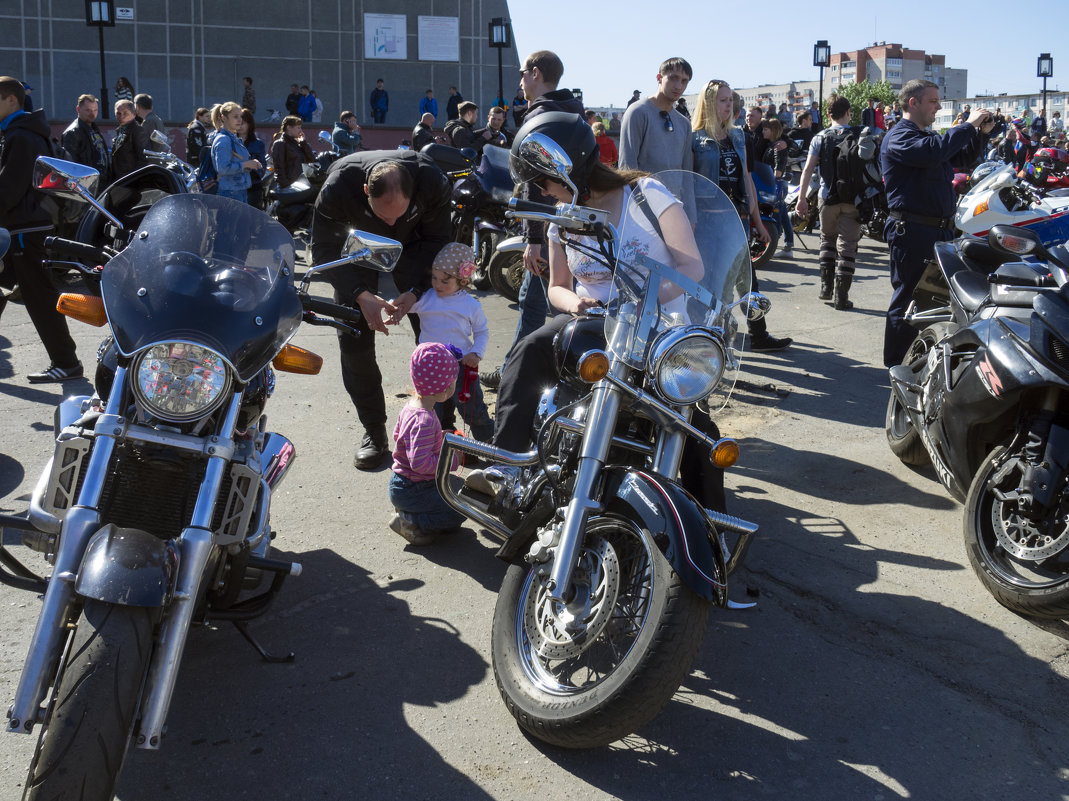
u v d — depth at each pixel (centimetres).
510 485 328
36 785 195
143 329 242
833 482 472
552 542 279
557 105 562
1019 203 493
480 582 368
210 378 238
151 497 259
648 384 279
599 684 255
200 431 251
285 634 328
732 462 274
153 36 3020
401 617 341
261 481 272
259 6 3070
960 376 396
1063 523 344
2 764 257
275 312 262
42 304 582
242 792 253
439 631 333
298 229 1180
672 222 306
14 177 554
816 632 339
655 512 256
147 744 216
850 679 311
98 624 212
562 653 276
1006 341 367
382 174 405
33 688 214
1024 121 2152
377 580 367
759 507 442
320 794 253
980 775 267
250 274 267
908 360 505
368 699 294
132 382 238
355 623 336
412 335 732
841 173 841
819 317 842
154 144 1166
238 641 322
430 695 297
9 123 560
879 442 529
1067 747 280
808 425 556
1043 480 337
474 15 3216
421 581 367
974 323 396
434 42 3194
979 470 375
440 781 259
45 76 2973
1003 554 364
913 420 448
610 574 272
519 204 293
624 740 277
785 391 614
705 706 295
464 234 927
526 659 284
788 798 256
